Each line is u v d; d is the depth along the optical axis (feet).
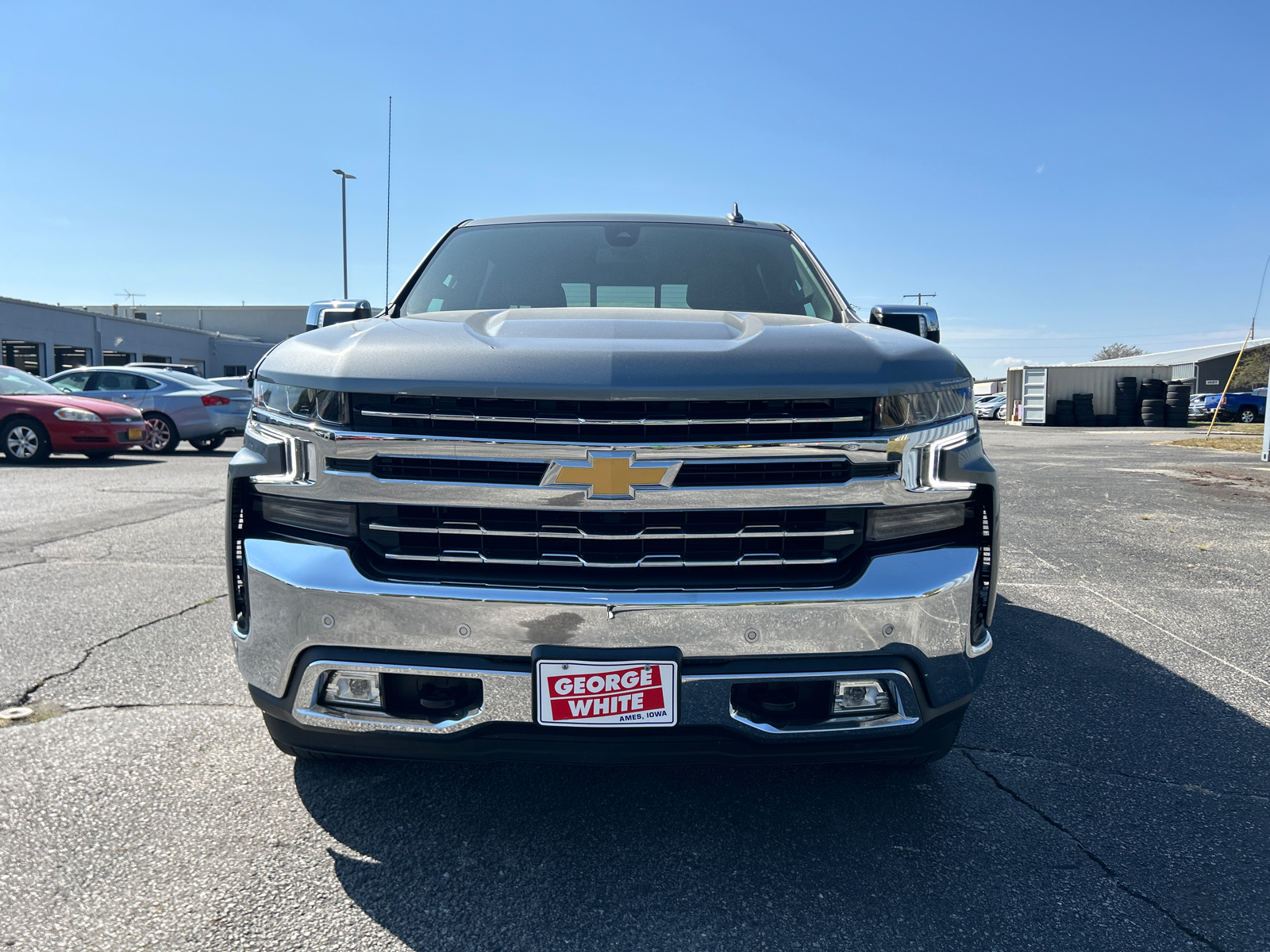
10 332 93.40
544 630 6.05
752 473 6.16
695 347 6.40
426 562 6.25
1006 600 15.24
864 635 6.18
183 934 5.62
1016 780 8.23
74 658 10.93
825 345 6.59
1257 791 8.06
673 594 6.04
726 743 6.29
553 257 10.16
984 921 5.96
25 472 33.04
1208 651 12.32
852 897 6.21
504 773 8.15
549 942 5.64
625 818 7.34
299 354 6.82
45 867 6.36
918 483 6.35
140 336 121.80
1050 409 110.22
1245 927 5.97
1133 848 7.00
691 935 5.73
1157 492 29.99
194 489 27.55
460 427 6.15
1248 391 115.55
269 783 7.78
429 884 6.27
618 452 6.04
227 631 12.13
